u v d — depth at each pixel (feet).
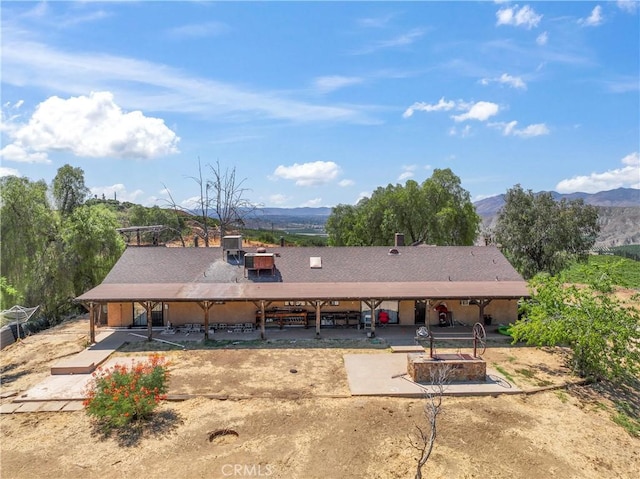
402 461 35.91
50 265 91.04
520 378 53.67
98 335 72.54
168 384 51.47
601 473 34.99
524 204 129.90
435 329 74.84
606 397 49.21
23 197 88.17
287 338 70.08
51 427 41.98
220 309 75.97
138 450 37.70
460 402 47.06
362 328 75.82
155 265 81.46
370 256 85.15
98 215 100.32
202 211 139.64
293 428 41.29
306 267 81.61
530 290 66.49
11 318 77.56
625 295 104.78
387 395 48.39
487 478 33.83
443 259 84.99
